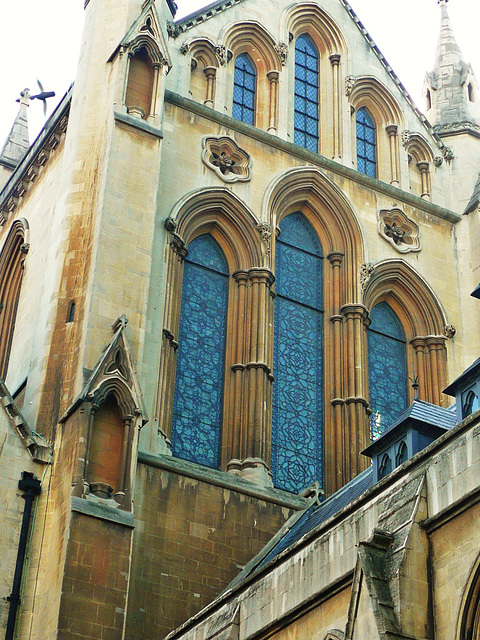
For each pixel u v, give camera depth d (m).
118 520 43.84
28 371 52.84
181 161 56.84
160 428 50.19
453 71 69.44
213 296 56.09
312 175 60.16
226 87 61.22
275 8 64.94
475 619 30.28
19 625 42.91
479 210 62.59
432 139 66.00
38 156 64.62
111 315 48.84
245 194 57.91
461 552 31.19
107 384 46.28
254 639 36.44
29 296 60.00
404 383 59.09
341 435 54.75
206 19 62.16
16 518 44.84
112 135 53.22
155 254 53.50
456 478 32.25
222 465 52.19
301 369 56.56
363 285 58.56
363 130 65.06
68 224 52.69
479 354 59.56
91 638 41.47
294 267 59.06
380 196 62.06
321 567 35.03
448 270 62.12
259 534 48.72
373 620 30.72
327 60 65.69
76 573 42.34
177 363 53.56
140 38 56.47
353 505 35.09
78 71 58.50
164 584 45.66
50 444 46.69
